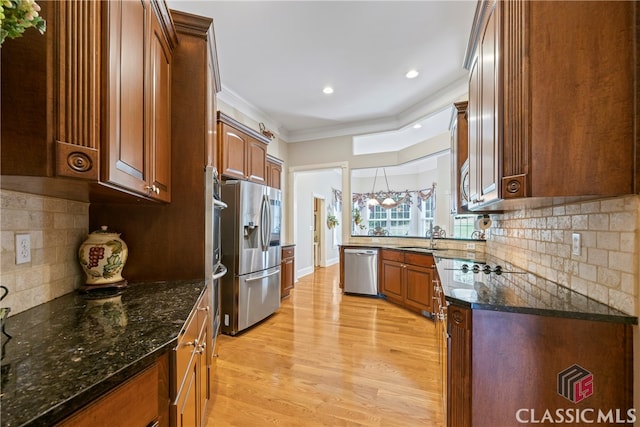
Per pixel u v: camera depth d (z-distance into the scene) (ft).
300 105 13.37
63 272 4.25
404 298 12.07
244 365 7.48
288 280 14.05
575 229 4.37
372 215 28.63
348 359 7.79
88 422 1.94
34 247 3.67
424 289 11.00
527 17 3.55
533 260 5.95
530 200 4.11
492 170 4.32
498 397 3.83
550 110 3.47
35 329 2.97
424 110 12.90
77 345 2.58
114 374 2.09
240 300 9.47
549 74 3.47
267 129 14.97
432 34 8.30
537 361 3.69
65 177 2.54
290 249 14.32
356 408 5.79
